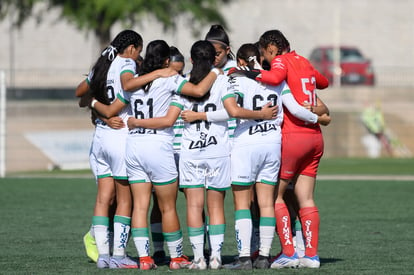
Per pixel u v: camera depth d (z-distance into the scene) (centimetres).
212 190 2642
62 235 3491
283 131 2661
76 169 7194
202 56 2589
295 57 2708
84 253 3030
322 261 2827
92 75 2723
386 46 14600
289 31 14325
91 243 2830
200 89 2550
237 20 14200
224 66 2964
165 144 2602
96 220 2733
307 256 2692
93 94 2712
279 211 2680
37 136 7175
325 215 4128
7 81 8975
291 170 2667
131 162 2619
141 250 2650
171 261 2694
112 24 10538
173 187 2642
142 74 2642
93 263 2795
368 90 8800
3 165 6481
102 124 2723
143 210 2656
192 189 2631
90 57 13850
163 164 2598
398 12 14625
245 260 2630
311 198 2703
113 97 2680
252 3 14250
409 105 8450
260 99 2630
